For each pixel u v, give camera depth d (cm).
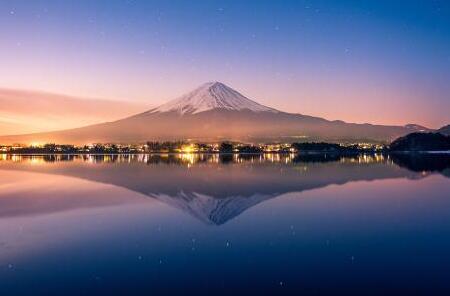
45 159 10525
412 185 3534
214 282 1198
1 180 4106
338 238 1672
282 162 8275
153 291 1141
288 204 2538
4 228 1862
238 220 2050
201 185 3606
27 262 1373
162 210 2339
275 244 1590
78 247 1552
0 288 1162
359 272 1264
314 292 1126
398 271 1268
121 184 3722
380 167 6184
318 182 3838
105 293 1129
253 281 1204
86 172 5262
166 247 1555
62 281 1212
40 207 2433
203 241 1641
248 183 3775
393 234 1733
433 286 1151
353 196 2867
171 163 7906
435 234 1727
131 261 1387
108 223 1977
